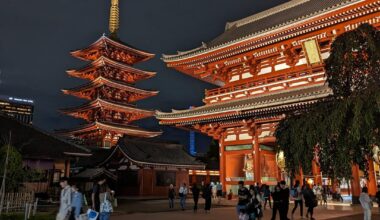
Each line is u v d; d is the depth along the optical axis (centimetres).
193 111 3850
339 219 2097
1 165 2141
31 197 2277
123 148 4628
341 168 1005
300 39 3288
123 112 7812
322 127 1049
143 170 4506
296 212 2550
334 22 2956
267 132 3431
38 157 2842
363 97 979
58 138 3191
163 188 4703
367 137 950
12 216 1897
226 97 3944
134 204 3412
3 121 2981
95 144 7162
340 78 1100
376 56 1029
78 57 8244
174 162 4922
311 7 3994
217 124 3781
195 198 2697
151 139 5219
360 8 2725
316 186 3055
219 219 2175
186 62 4106
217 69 4056
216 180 6812
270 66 3697
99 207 1571
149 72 8169
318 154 1101
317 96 2719
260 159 3484
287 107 2992
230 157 3762
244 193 1547
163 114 4075
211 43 4509
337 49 1124
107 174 3959
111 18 8606
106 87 7569
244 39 3503
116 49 7850
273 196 1783
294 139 1134
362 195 1764
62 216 1372
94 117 7688
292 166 1170
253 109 3238
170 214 2486
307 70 3328
